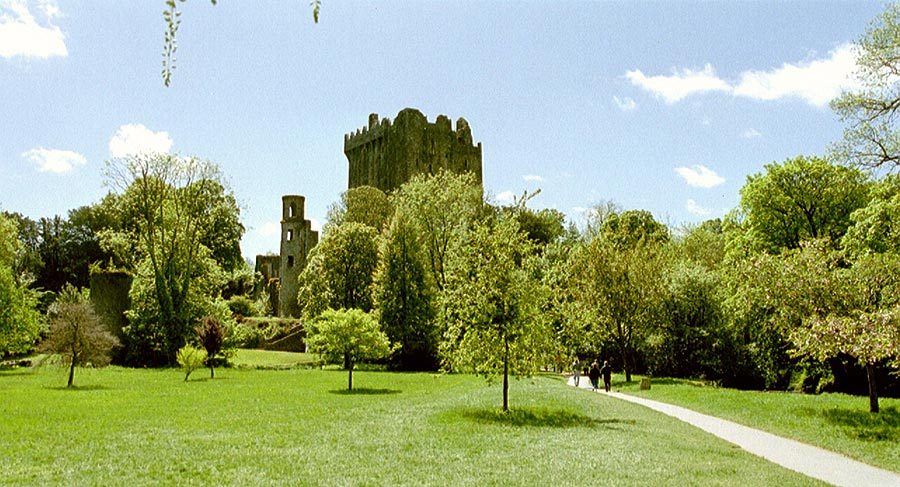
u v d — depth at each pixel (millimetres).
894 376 34250
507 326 23781
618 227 68500
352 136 137500
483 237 24922
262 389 33344
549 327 25375
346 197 96188
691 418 24453
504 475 13414
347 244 63656
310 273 65062
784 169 46125
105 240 66312
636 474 13594
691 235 75125
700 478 13320
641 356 53781
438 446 16703
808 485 13156
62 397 28500
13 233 62000
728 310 45906
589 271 45906
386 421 21203
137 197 61562
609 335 47469
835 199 44594
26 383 36188
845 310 23719
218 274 64312
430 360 57406
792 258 25938
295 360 61531
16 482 12617
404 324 57594
